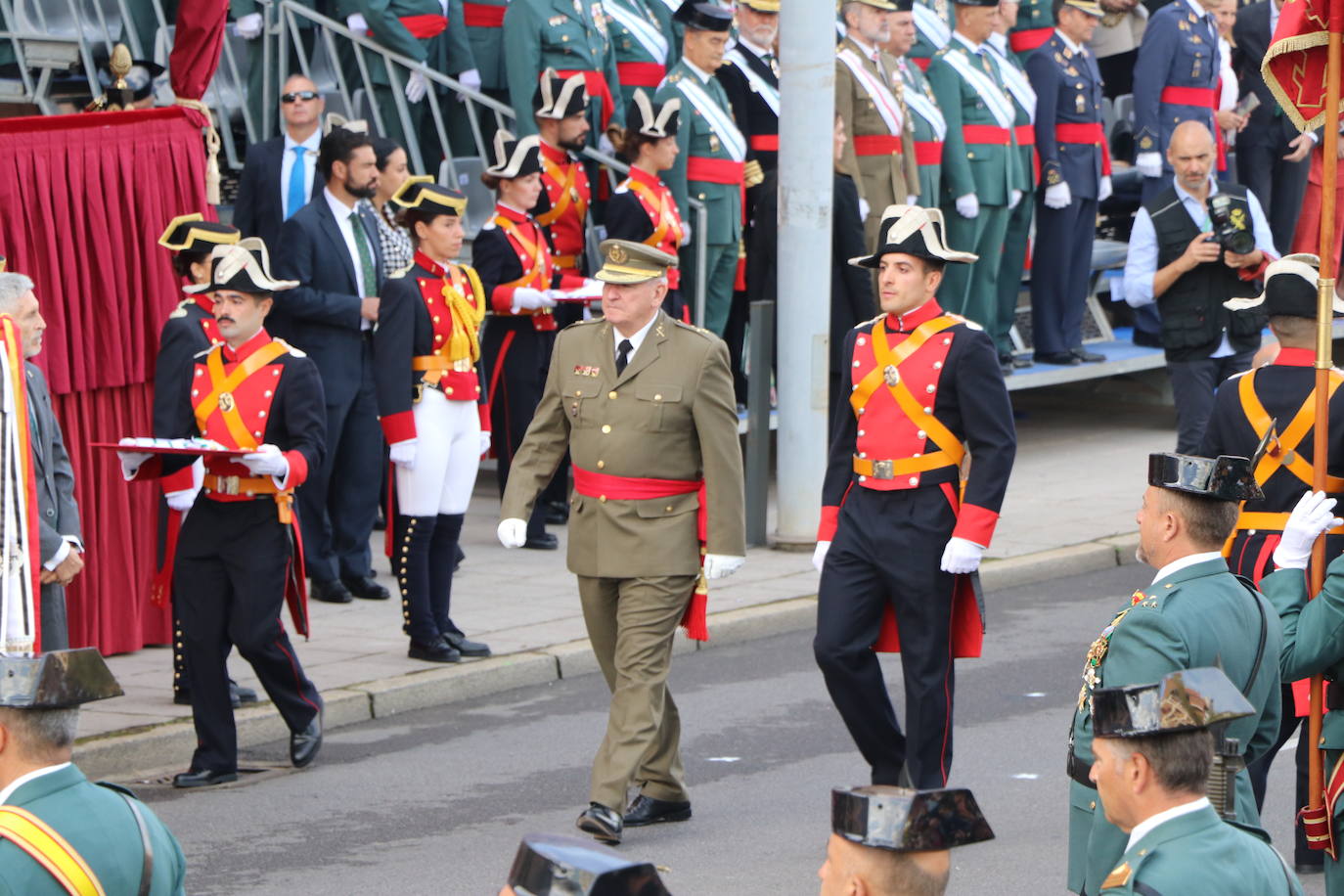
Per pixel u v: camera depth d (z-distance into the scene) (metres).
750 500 40.47
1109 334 56.22
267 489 25.42
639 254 23.98
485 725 29.05
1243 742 15.97
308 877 22.08
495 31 44.72
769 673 32.22
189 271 27.78
